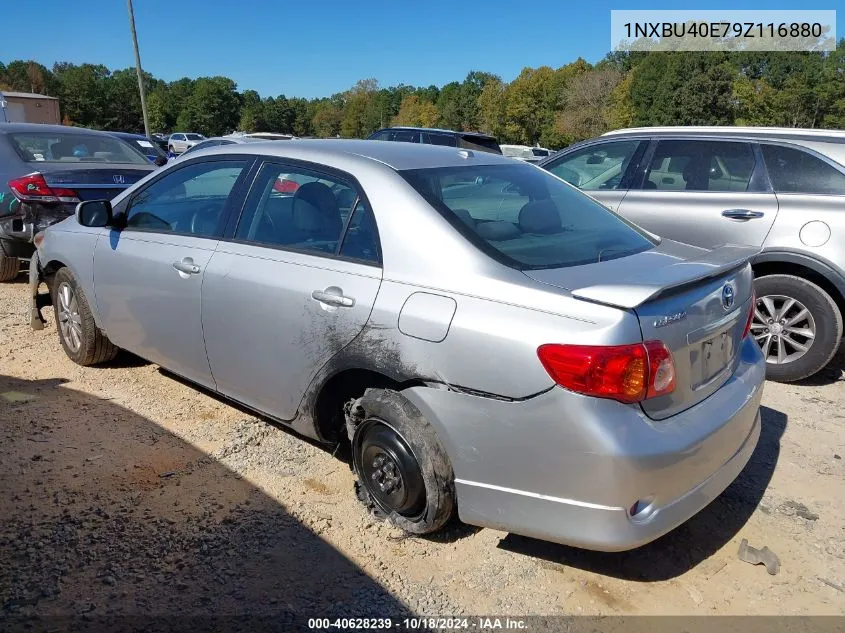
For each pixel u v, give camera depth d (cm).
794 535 330
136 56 2883
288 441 401
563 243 320
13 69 10525
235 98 11450
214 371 386
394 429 300
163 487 349
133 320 434
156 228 425
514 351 261
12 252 717
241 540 310
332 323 315
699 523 338
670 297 267
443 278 287
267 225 364
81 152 790
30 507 327
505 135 8231
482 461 274
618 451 246
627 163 595
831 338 497
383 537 316
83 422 417
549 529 264
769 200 519
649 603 282
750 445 316
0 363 510
